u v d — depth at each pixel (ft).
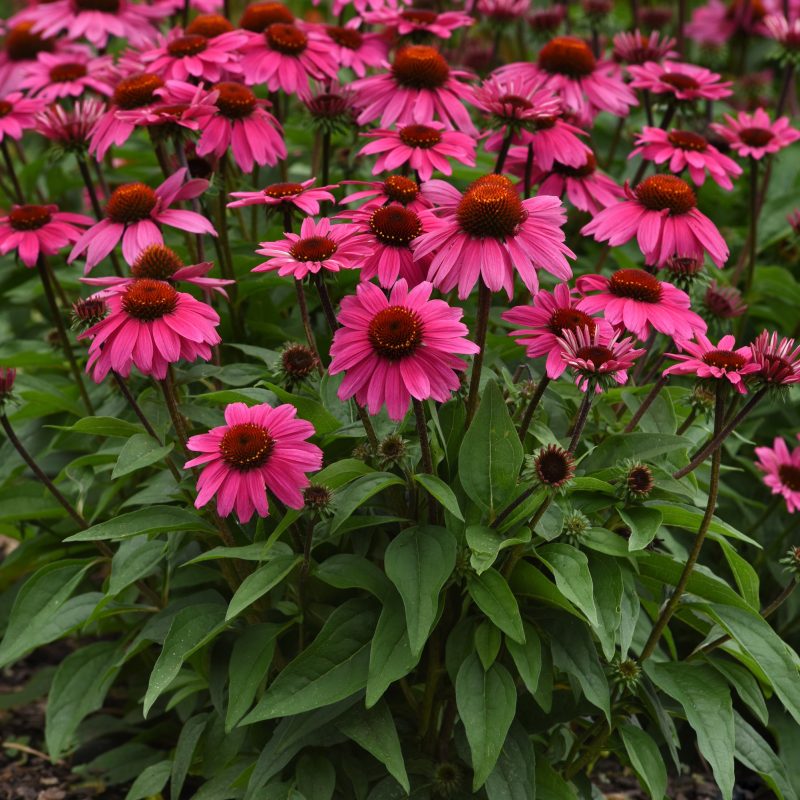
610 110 4.79
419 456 3.83
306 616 3.94
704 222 4.10
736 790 4.50
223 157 4.63
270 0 6.30
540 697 3.78
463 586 3.83
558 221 3.74
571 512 3.78
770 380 3.62
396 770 3.69
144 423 3.91
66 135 4.47
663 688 3.85
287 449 3.59
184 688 4.27
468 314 4.52
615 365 3.57
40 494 4.55
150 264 3.87
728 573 4.73
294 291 4.70
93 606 4.13
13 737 4.70
